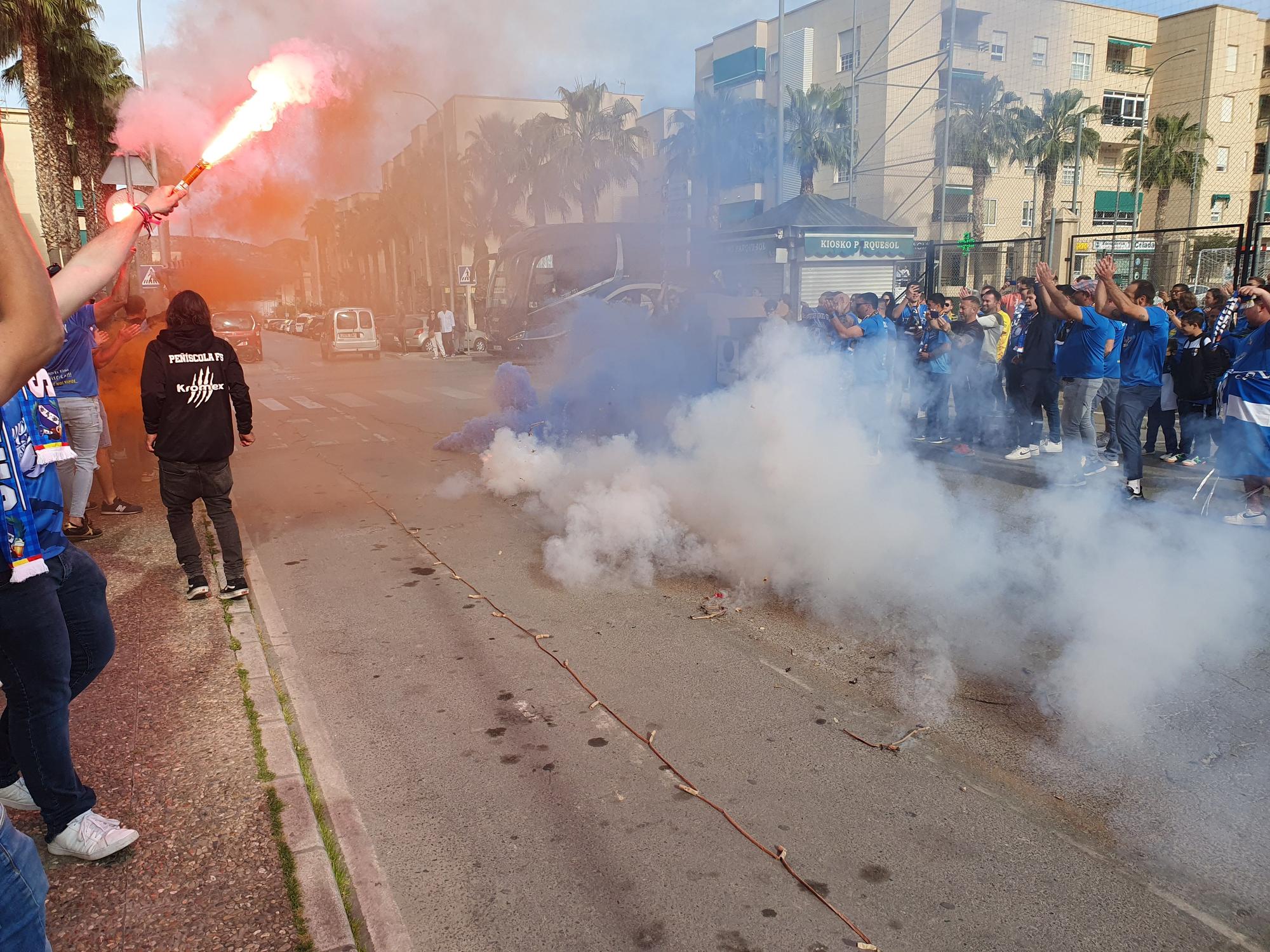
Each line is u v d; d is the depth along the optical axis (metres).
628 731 3.34
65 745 2.44
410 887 2.47
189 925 2.25
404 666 3.96
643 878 2.50
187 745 3.14
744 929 2.29
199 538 5.89
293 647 4.18
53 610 2.31
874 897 2.41
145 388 4.32
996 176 23.55
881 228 14.95
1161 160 26.23
